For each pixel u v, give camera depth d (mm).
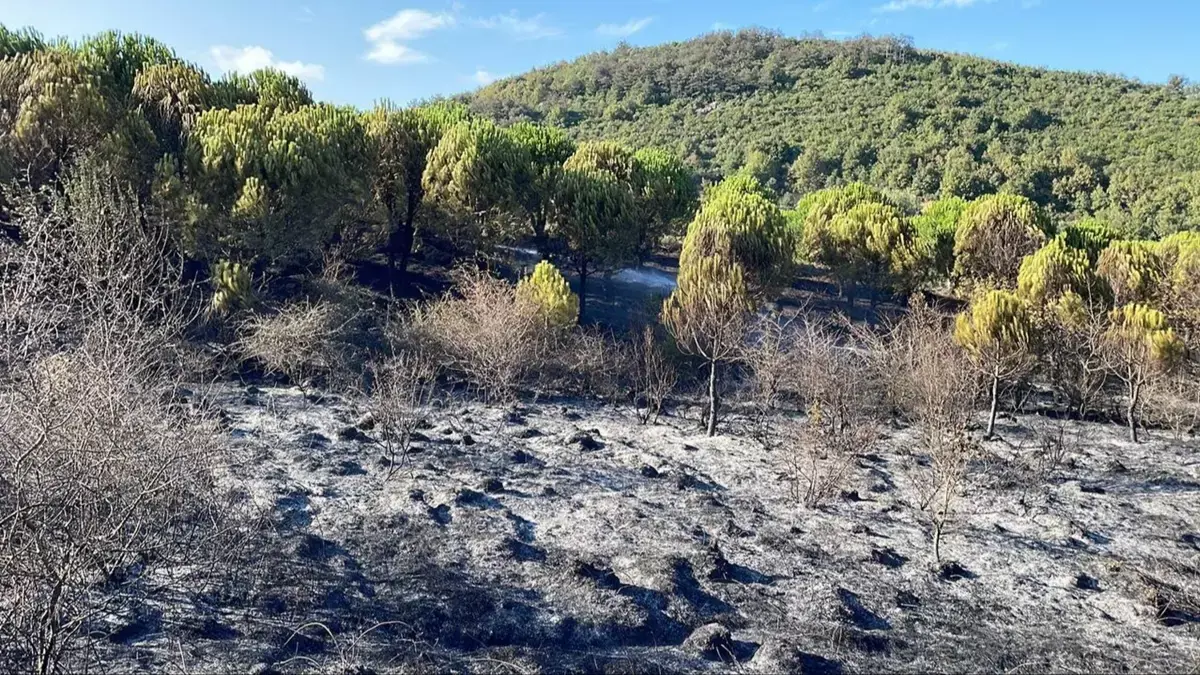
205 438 4793
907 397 11289
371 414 10375
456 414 11570
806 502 8219
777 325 12891
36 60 15266
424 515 7020
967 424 10609
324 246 17047
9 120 14031
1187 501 9023
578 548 6621
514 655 4746
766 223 16891
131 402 3975
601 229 20031
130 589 4910
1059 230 24719
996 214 21703
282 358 12102
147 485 3555
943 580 6430
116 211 9273
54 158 14039
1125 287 15453
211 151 14859
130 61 18844
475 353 12789
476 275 15289
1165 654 5293
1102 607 6082
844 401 10602
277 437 9211
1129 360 12281
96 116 14711
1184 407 12609
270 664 4379
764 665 4789
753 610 5668
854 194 26156
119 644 4387
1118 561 6980
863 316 21969
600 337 14742
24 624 3404
